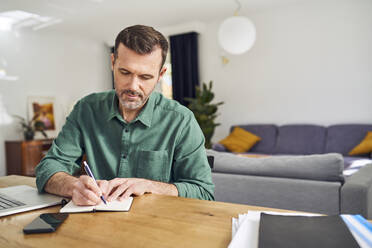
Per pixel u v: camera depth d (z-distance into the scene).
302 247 0.49
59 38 5.54
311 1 4.58
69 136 1.23
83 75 5.93
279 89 4.93
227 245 0.56
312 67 4.67
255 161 1.74
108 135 1.20
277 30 4.89
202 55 5.54
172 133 1.17
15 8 4.21
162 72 1.08
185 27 5.39
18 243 0.59
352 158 3.79
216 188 1.78
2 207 0.82
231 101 5.31
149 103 1.18
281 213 0.69
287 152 4.48
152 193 0.94
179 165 1.17
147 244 0.57
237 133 4.82
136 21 5.09
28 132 4.75
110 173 1.19
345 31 4.43
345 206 1.45
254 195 1.67
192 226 0.66
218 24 5.34
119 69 0.96
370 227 0.56
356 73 4.39
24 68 5.00
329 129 4.38
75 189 0.85
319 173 1.54
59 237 0.61
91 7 4.32
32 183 1.18
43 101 5.23
